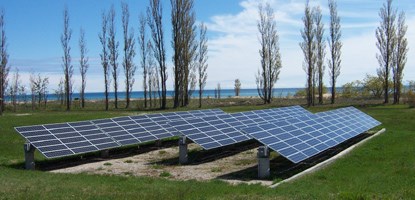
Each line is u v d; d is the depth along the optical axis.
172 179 15.66
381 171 15.62
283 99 76.75
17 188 12.23
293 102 67.69
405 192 11.97
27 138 17.73
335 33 62.59
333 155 20.70
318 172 15.66
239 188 12.87
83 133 20.23
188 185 13.31
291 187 12.96
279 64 66.38
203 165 18.84
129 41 66.75
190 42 61.62
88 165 19.02
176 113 27.38
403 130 31.06
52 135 18.77
